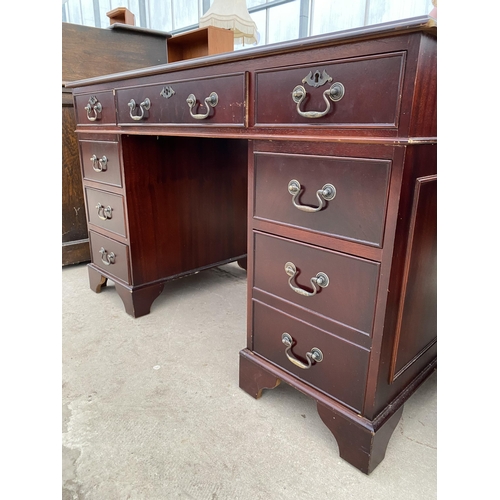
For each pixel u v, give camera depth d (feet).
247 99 2.50
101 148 4.35
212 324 4.42
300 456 2.64
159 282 4.70
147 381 3.41
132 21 6.32
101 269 5.02
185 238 4.92
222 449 2.69
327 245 2.38
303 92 2.17
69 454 2.64
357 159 2.10
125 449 2.68
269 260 2.80
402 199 2.01
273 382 3.00
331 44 1.99
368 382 2.38
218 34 5.52
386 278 2.15
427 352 2.95
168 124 3.19
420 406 3.12
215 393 3.27
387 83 1.86
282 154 2.46
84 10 13.64
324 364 2.62
